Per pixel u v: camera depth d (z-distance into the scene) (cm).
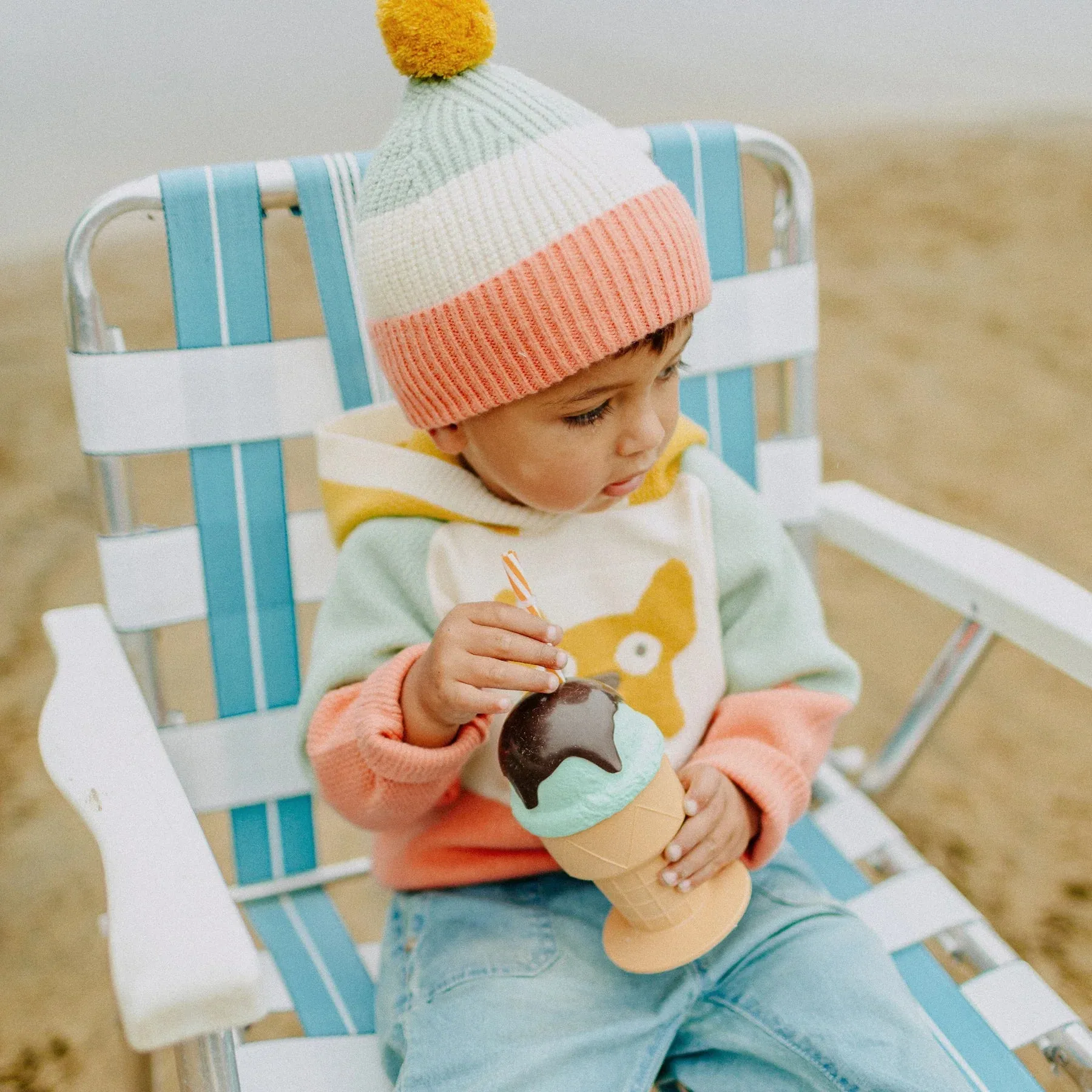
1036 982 112
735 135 132
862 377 324
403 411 106
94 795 89
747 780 102
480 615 95
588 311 92
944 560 127
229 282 121
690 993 102
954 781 208
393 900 117
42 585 256
